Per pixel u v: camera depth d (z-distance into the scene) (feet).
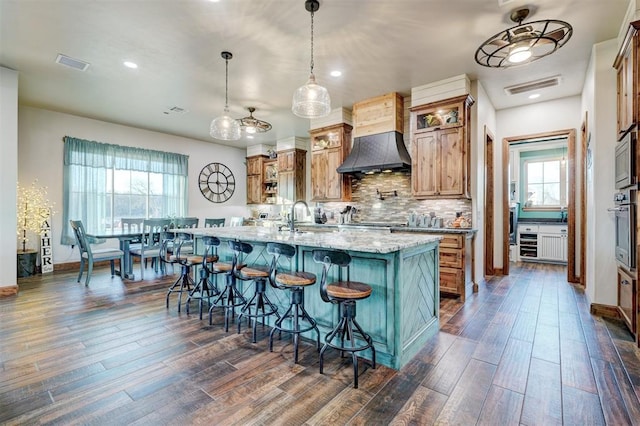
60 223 18.60
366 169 16.20
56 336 9.07
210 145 26.66
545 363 7.55
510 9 9.16
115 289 14.26
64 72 13.38
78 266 19.26
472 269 13.96
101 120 20.27
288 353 8.17
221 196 27.35
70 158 18.83
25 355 7.91
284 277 8.17
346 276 8.30
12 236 13.07
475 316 10.89
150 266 19.94
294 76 13.89
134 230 19.92
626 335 9.13
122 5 9.00
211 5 9.01
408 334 7.89
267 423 5.49
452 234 12.98
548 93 15.60
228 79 14.21
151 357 7.88
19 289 14.17
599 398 6.16
